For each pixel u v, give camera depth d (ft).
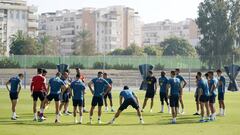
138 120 143.43
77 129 118.93
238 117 154.92
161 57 445.37
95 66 465.47
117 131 115.75
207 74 146.30
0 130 115.24
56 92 136.15
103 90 133.39
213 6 596.29
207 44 595.47
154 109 186.09
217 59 406.21
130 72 445.37
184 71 422.82
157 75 425.28
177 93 137.18
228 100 244.63
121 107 133.49
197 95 146.00
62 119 144.05
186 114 164.86
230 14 600.80
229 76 301.84
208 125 130.93
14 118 143.64
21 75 144.87
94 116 155.43
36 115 141.79
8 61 477.36
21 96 260.21
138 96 268.21
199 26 605.73
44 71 141.49
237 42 598.75
